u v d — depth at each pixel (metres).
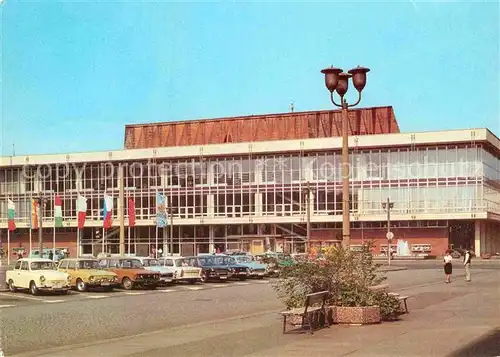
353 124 81.88
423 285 32.28
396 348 11.99
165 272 36.94
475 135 71.12
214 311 21.44
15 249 83.06
